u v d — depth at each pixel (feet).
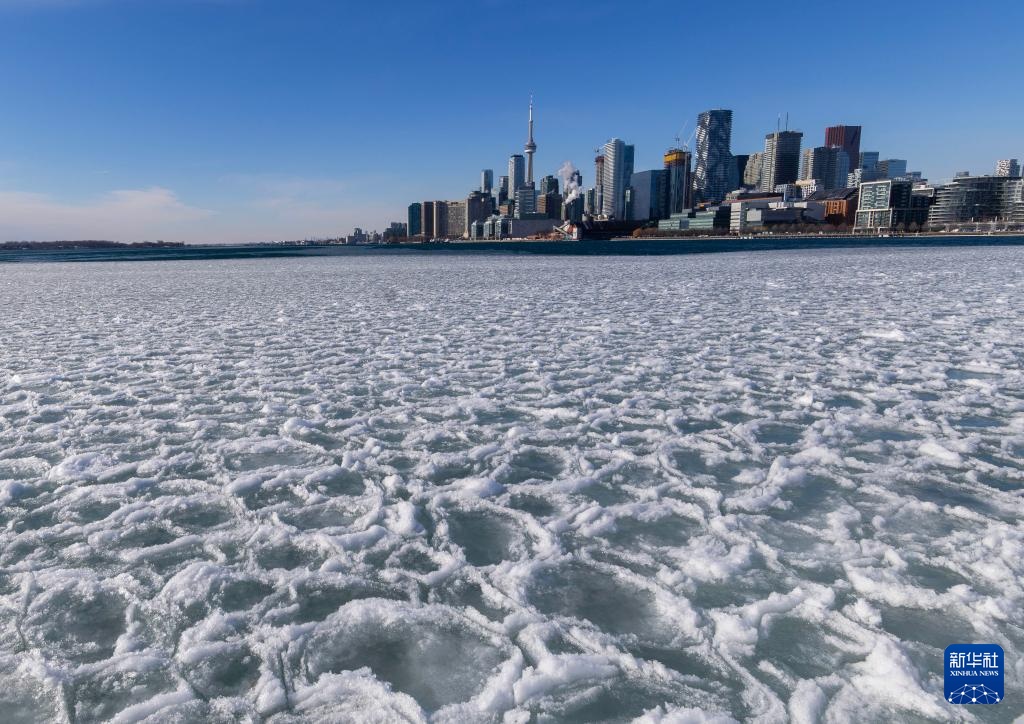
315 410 19.94
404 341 33.30
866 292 52.60
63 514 12.53
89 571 10.29
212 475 14.51
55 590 9.71
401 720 6.97
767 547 10.68
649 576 10.00
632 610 9.11
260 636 8.52
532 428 17.89
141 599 9.48
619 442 16.51
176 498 13.08
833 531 11.32
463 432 17.60
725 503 12.58
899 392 20.95
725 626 8.63
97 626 8.87
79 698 7.47
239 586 9.81
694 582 9.73
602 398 21.11
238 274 103.50
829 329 34.06
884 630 8.43
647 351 29.14
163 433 17.72
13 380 24.13
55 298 61.82
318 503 12.92
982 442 15.85
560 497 13.15
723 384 22.61
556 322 39.37
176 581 9.87
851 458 14.83
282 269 119.75
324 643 8.38
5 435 17.57
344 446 16.66
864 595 9.29
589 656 7.99
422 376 24.88
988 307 40.91
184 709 7.20
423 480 14.14
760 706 7.16
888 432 16.97
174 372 25.95
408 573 10.14
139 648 8.32
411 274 95.14
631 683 7.58
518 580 9.87
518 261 135.33
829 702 7.20
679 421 18.31
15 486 13.64
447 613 9.07
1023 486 13.24
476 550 11.00
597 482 13.91
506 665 7.81
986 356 26.12
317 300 56.44
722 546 10.84
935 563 10.11
